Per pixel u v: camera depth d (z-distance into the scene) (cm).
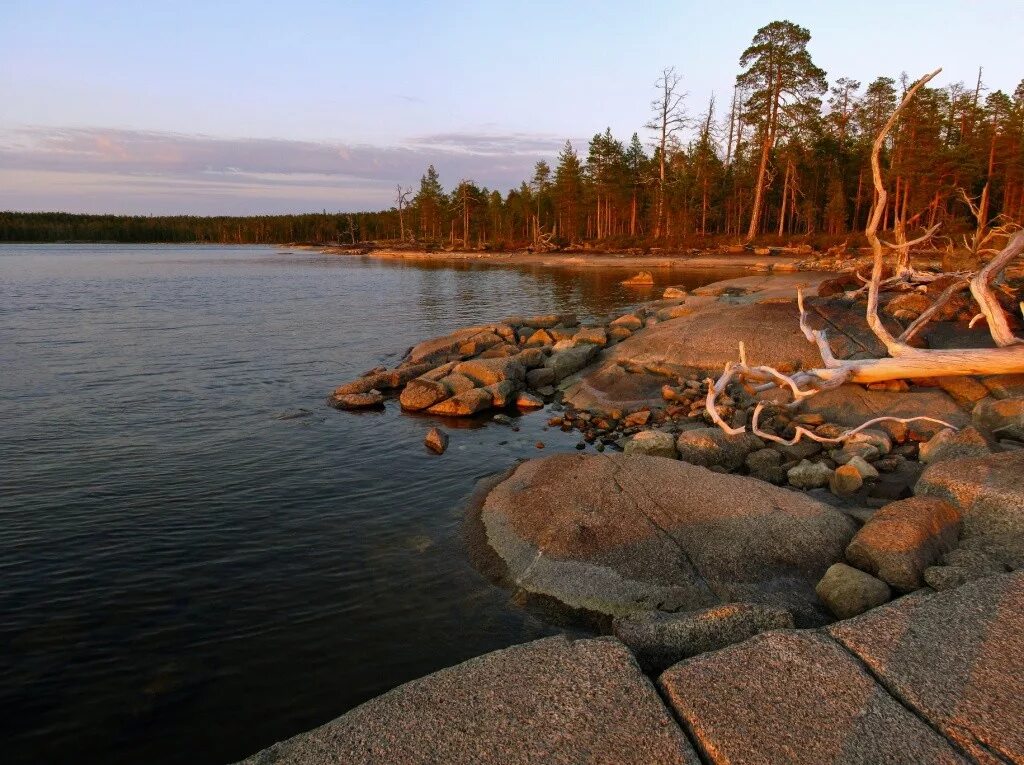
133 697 573
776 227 7850
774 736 371
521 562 745
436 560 794
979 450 866
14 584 745
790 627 512
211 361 1989
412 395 1485
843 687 406
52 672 603
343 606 704
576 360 1764
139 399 1546
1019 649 435
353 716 407
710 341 1622
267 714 554
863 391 1265
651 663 491
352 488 1028
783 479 1016
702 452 1053
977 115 5891
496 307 3372
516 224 11225
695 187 7019
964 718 381
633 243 7269
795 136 5769
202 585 746
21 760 507
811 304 1695
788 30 5234
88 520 907
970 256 2128
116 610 698
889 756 355
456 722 394
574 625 654
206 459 1152
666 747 365
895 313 1573
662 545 718
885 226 6238
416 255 9250
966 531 670
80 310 3141
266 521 909
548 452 1206
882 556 630
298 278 5491
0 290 4075
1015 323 1449
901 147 5225
